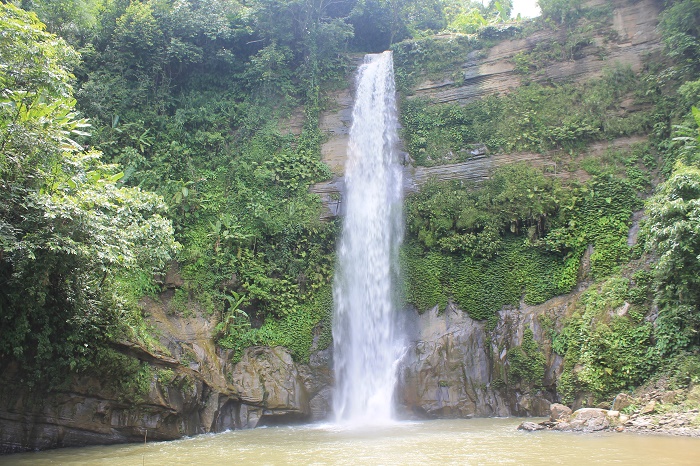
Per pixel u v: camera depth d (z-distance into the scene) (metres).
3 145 11.18
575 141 20.97
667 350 14.29
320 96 25.28
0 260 11.62
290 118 24.83
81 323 12.77
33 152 11.55
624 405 13.56
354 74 26.02
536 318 18.09
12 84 12.09
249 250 20.91
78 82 22.75
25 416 12.38
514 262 19.44
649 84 20.77
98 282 13.82
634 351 14.88
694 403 12.38
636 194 18.97
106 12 24.28
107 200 13.25
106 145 21.20
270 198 22.52
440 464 9.09
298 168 23.20
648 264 16.77
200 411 15.98
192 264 19.55
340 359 19.92
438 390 18.14
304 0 25.53
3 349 11.92
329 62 25.97
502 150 21.92
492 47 24.45
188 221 20.81
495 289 19.27
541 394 16.97
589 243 18.70
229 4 26.42
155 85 24.20
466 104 23.70
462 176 21.98
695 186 14.26
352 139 24.44
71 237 11.70
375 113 24.61
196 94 24.86
